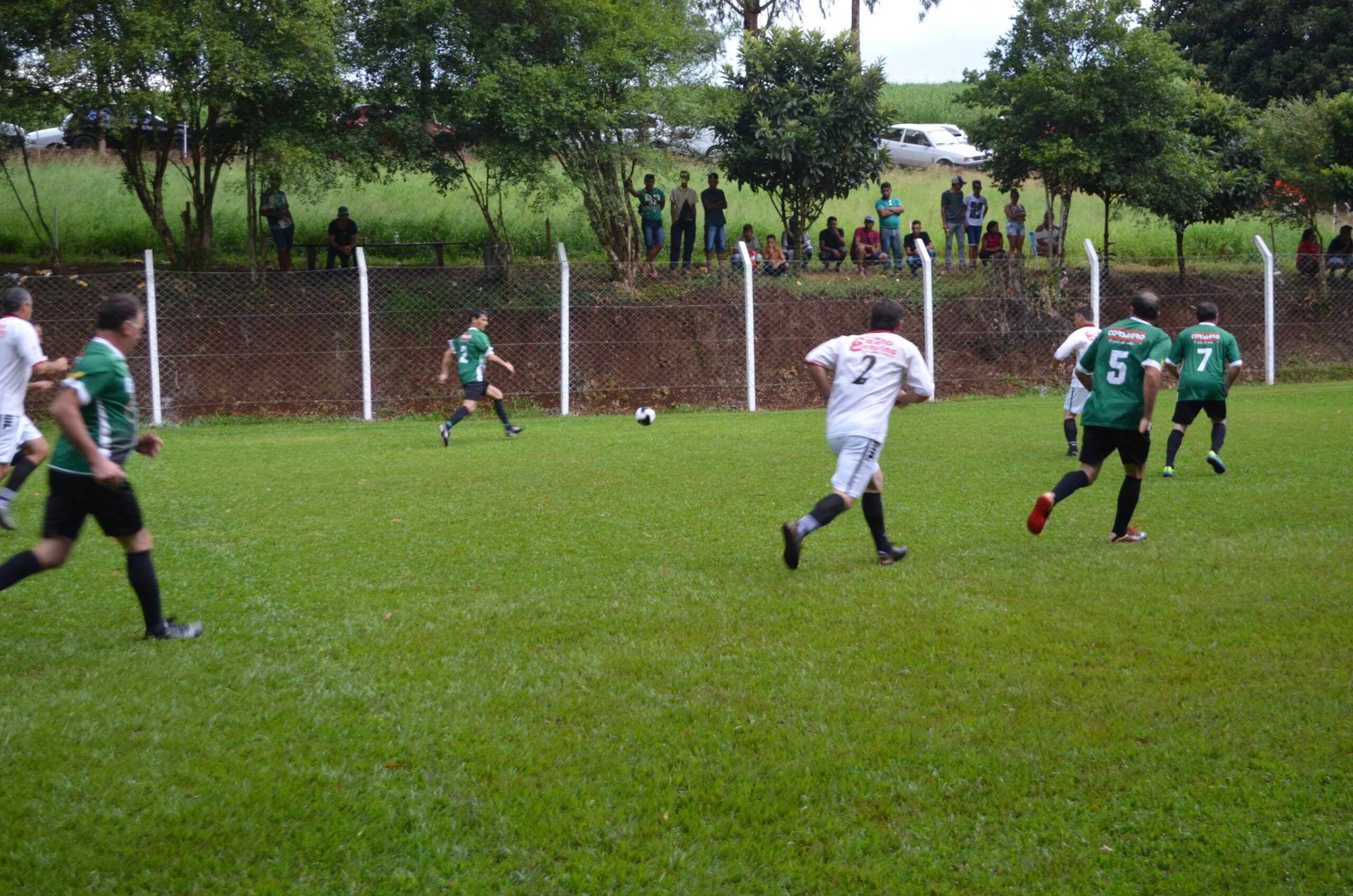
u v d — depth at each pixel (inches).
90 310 673.0
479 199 794.8
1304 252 882.8
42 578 238.7
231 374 673.0
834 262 815.1
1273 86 1180.5
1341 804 129.0
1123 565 240.5
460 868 119.3
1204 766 139.2
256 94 665.0
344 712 158.4
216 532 291.1
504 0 720.3
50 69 609.6
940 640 189.0
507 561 255.9
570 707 160.2
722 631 196.4
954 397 737.0
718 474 394.0
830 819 128.6
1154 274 866.8
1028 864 119.3
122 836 122.1
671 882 116.6
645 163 762.2
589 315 738.2
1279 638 185.9
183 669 175.6
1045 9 802.8
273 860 118.8
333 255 770.2
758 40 833.5
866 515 249.4
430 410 685.3
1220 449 414.9
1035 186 1268.5
